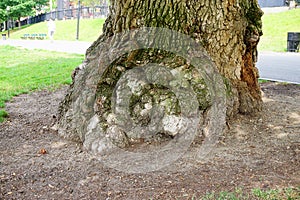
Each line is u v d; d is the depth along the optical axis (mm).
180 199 2611
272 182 2861
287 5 27156
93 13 35438
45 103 5910
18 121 4664
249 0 4562
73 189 2811
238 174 3023
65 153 3518
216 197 2604
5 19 37875
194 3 4156
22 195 2723
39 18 39188
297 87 7043
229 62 4418
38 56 13766
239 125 4211
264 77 8219
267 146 3682
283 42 16281
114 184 2879
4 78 8758
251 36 4559
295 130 4145
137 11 4164
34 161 3328
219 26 4262
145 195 2686
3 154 3494
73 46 18641
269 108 5000
